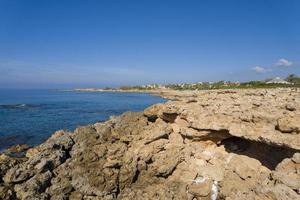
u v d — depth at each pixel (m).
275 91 27.88
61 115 66.19
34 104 97.69
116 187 22.44
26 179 21.45
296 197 14.02
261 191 15.25
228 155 22.45
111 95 174.50
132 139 24.70
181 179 22.52
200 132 23.27
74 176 22.34
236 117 21.41
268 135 18.92
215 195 20.98
